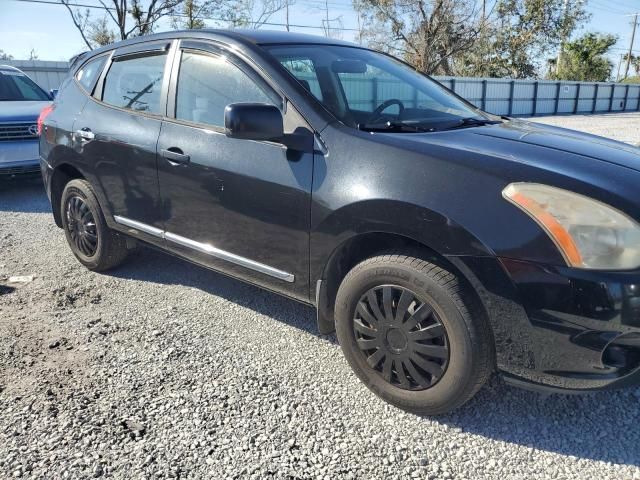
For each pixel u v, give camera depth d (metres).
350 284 2.54
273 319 3.50
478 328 2.22
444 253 2.22
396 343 2.45
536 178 2.17
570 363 2.11
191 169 3.13
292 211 2.69
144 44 3.70
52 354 3.04
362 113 2.82
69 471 2.16
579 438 2.38
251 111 2.52
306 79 2.89
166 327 3.38
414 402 2.46
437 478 2.15
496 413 2.55
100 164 3.80
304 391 2.71
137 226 3.66
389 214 2.34
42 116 4.54
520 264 2.09
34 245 5.01
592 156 2.47
